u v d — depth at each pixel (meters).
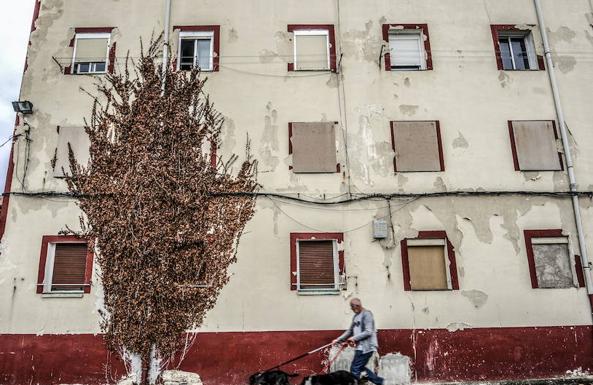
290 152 14.63
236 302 13.49
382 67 15.43
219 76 15.20
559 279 13.93
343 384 9.44
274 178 14.43
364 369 10.02
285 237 14.00
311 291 13.71
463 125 14.98
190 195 14.08
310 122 14.90
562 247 14.20
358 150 14.71
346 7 16.00
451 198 14.36
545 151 14.84
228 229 13.97
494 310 13.58
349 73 15.36
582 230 14.11
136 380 12.85
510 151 14.80
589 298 13.67
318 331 13.32
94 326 13.22
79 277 13.80
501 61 15.62
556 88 15.28
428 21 15.92
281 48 15.57
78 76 15.06
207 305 13.43
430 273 13.94
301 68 15.51
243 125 14.80
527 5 16.19
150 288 13.41
